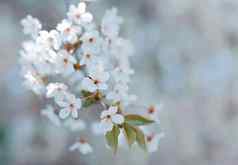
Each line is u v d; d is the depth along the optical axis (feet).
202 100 18.62
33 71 6.40
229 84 18.83
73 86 6.15
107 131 5.93
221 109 18.70
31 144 17.24
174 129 18.02
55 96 5.80
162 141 17.88
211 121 18.52
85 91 6.03
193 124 18.30
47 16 18.26
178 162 17.76
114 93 5.87
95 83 5.73
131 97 5.98
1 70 17.83
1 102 17.42
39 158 17.13
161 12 19.30
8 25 18.31
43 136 17.26
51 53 5.96
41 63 6.27
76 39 5.95
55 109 6.55
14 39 18.26
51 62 6.14
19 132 17.25
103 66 5.92
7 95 17.54
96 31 5.93
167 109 18.15
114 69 6.05
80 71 6.07
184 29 19.27
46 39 6.01
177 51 18.93
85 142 6.75
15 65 17.88
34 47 6.34
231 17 19.67
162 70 18.56
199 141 18.28
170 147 17.90
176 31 19.19
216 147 18.26
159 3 19.33
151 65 18.48
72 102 5.81
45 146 17.24
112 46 6.19
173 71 18.63
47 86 5.92
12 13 18.51
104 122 5.77
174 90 18.49
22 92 17.58
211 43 19.33
